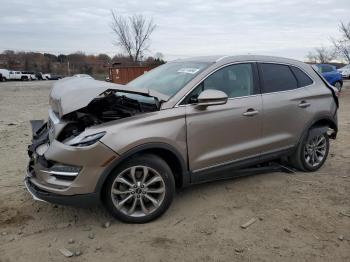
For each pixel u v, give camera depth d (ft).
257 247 12.17
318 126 19.06
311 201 15.53
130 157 13.16
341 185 17.26
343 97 58.95
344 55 99.04
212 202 15.46
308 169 18.94
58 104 13.21
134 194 13.44
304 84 18.48
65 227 13.57
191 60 17.19
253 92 16.47
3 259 11.67
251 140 16.26
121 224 13.67
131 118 13.32
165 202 13.85
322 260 11.50
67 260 11.61
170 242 12.48
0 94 83.56
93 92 12.69
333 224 13.62
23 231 13.30
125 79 70.85
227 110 15.28
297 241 12.50
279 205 15.16
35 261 11.58
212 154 15.06
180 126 13.97
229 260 11.51
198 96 14.33
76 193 12.51
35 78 206.28
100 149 12.42
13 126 34.19
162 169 13.62
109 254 11.88
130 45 111.04
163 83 15.80
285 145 17.60
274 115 16.84
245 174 17.07
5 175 18.90
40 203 15.40
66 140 12.90
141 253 11.90
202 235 12.91
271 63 17.49
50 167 12.89
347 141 25.63
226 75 15.80
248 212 14.56
